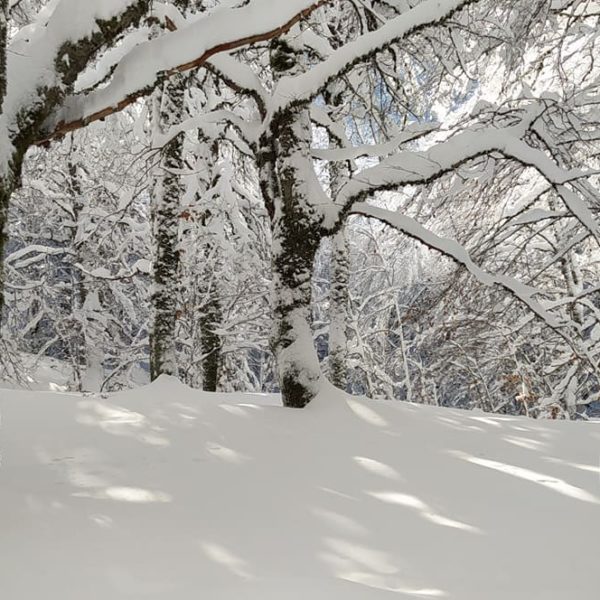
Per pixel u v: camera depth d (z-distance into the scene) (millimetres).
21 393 6527
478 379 14922
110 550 2949
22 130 3889
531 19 8719
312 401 6422
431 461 4809
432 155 6617
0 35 3689
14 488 3863
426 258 14625
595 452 5125
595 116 9266
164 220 8773
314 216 6730
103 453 4727
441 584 2715
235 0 7773
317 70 6461
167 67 4398
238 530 3320
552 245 11477
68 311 16016
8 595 2408
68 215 14102
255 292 13141
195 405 6262
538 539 3309
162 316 8633
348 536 3297
